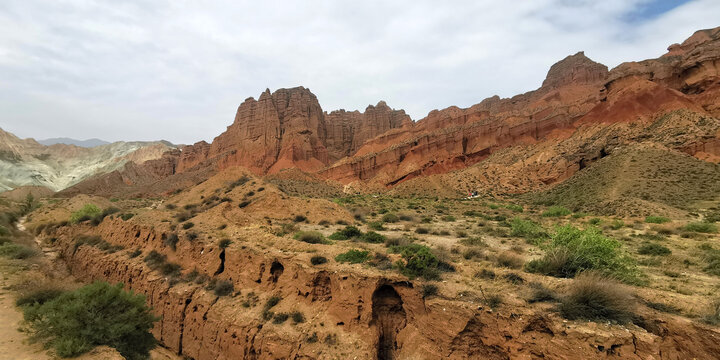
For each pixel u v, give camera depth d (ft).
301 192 304.91
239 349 46.52
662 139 203.21
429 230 91.45
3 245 92.68
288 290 50.78
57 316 38.70
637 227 97.14
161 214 98.94
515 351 30.99
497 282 38.86
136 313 45.06
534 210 174.40
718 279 40.73
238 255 59.98
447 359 34.55
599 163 207.31
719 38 276.41
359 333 41.09
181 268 68.64
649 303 31.65
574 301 31.45
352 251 52.01
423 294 39.42
